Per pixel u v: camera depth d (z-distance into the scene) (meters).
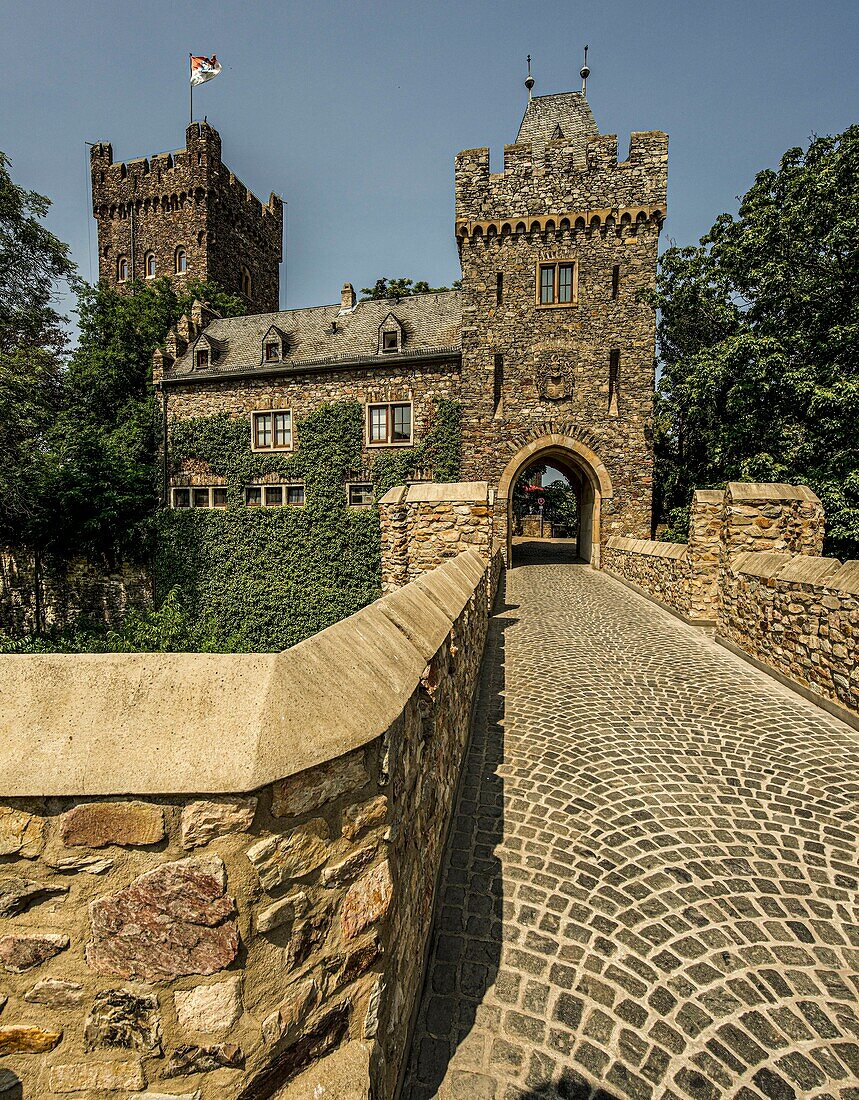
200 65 29.42
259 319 22.80
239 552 19.48
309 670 1.46
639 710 5.05
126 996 1.21
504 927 2.41
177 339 21.69
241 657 1.36
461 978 2.14
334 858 1.41
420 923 2.09
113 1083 1.22
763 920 2.47
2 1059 1.22
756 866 2.85
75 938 1.20
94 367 22.98
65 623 20.20
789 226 13.24
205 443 20.17
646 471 16.67
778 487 7.97
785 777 3.80
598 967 2.20
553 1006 2.01
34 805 1.18
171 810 1.19
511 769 3.90
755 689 5.65
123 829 1.19
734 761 4.04
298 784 1.30
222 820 1.20
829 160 12.91
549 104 19.09
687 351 17.53
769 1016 1.99
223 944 1.22
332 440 18.86
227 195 28.84
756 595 6.50
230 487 19.95
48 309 17.36
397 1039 1.68
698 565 8.54
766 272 13.23
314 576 18.91
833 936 2.38
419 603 2.99
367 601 18.42
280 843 1.27
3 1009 1.22
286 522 19.12
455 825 3.20
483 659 6.66
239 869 1.22
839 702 4.88
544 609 10.17
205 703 1.27
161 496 20.70
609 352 16.75
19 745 1.20
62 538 19.20
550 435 17.16
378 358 18.12
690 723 4.75
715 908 2.54
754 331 13.59
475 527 8.99
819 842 3.07
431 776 2.40
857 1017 2.00
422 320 19.62
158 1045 1.21
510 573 15.90
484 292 17.33
